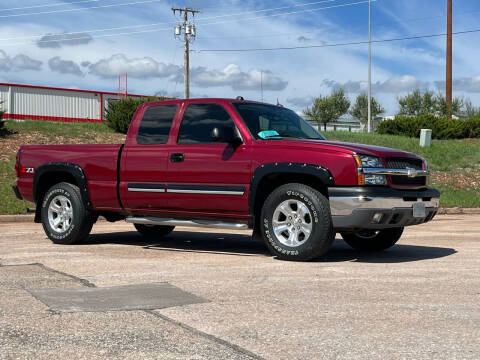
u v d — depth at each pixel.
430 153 26.69
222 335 3.86
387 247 8.20
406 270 6.42
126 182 8.16
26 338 3.79
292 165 6.95
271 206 7.15
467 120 36.09
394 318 4.30
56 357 3.43
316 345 3.64
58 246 8.48
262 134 7.43
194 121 7.84
